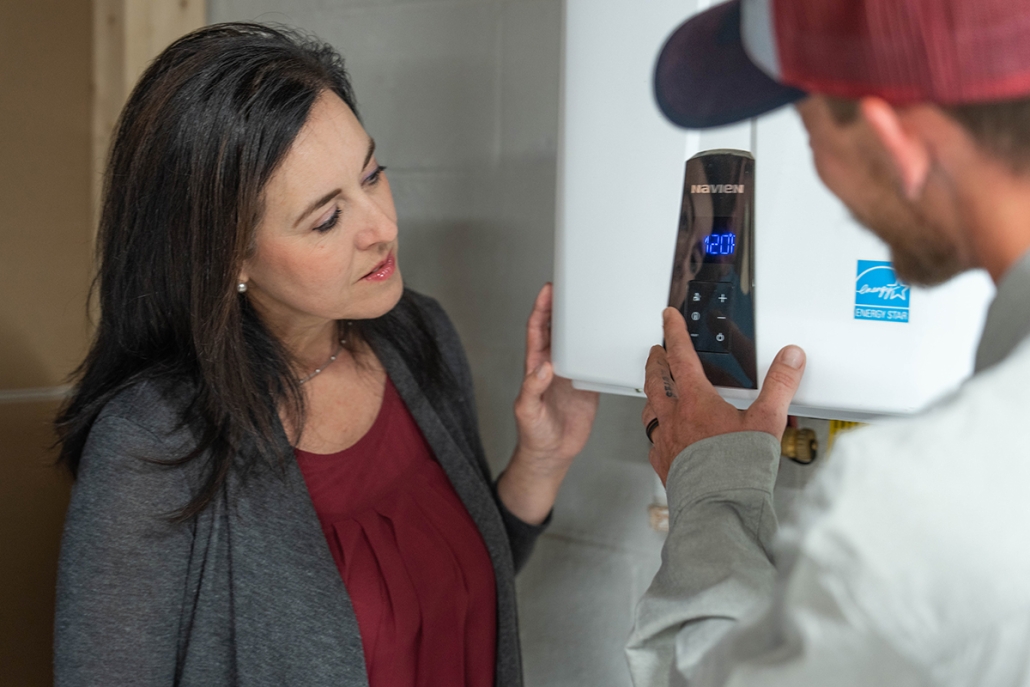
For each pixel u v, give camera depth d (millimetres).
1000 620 337
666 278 715
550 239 1149
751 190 661
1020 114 391
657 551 1121
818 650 374
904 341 618
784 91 561
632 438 1127
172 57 778
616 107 721
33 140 1226
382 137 1279
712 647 466
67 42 1263
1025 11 389
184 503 794
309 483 868
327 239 769
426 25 1214
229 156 735
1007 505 341
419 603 866
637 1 693
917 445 362
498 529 970
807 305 651
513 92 1153
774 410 612
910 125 431
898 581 355
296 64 765
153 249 798
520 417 964
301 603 800
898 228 450
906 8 417
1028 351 357
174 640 804
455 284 1245
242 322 830
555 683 1223
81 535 765
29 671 1228
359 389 938
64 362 1279
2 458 1198
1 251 1189
